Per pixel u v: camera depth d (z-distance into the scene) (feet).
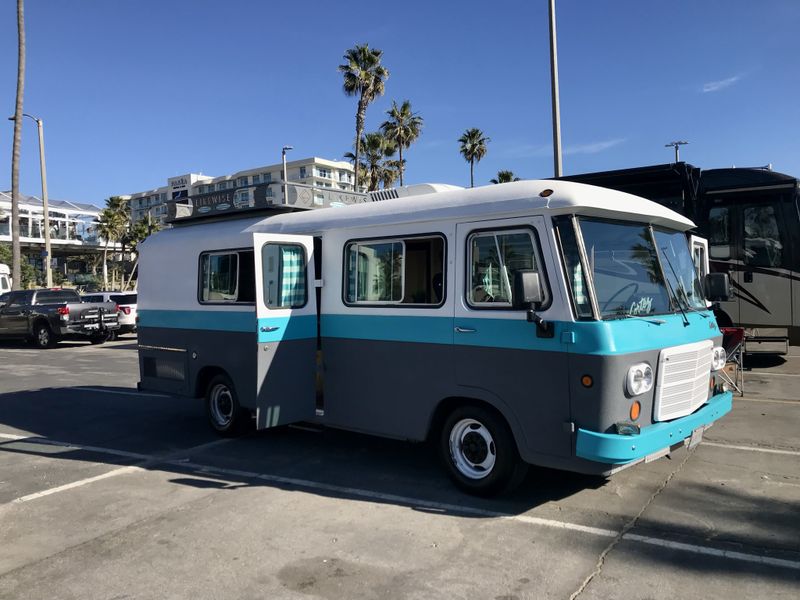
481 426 17.15
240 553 14.17
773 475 18.65
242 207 25.03
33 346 68.08
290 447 23.21
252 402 22.35
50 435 26.22
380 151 141.69
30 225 206.39
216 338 23.67
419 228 18.33
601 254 15.84
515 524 15.39
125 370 46.78
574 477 18.71
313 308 21.16
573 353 14.87
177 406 32.17
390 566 13.35
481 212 16.74
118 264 249.96
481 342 16.67
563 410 15.11
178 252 25.53
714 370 18.52
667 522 15.33
